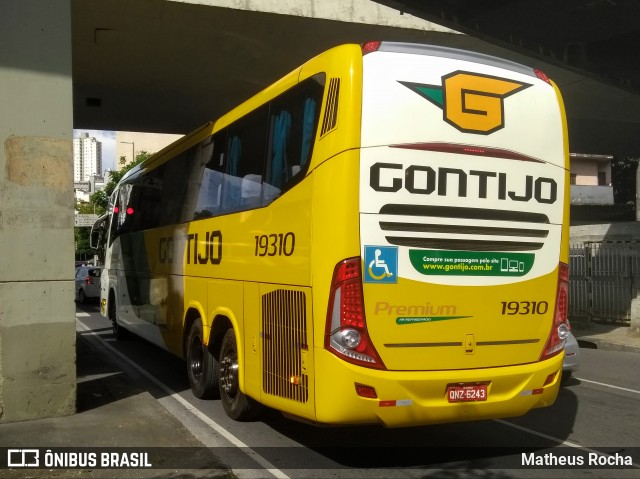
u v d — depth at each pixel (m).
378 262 4.98
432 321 5.14
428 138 5.19
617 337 14.37
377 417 4.96
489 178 5.38
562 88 17.31
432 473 5.45
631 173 45.50
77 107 18.72
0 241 6.33
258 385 6.10
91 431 6.13
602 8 12.21
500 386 5.34
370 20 12.98
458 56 5.49
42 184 6.50
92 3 11.80
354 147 4.98
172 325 9.25
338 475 5.38
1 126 6.34
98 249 15.74
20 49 6.44
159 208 10.24
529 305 5.53
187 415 7.36
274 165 6.02
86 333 15.52
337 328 4.92
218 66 15.34
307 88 5.62
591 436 6.64
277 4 12.35
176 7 12.02
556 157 5.72
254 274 6.26
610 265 16.94
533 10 12.46
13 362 6.39
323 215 5.07
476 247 5.31
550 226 5.66
